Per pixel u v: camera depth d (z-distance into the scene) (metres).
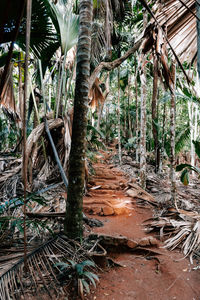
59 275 1.75
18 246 2.04
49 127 3.74
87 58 2.21
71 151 2.22
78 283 1.65
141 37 2.82
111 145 13.57
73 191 2.20
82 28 2.19
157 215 3.57
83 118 2.20
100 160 8.09
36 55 3.62
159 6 2.56
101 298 1.65
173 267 2.09
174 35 2.79
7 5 1.49
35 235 2.28
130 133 11.12
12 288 1.50
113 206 3.75
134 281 1.89
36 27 2.48
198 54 1.50
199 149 3.43
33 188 3.64
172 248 2.47
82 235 2.30
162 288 1.81
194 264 2.16
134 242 2.40
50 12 2.81
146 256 2.34
